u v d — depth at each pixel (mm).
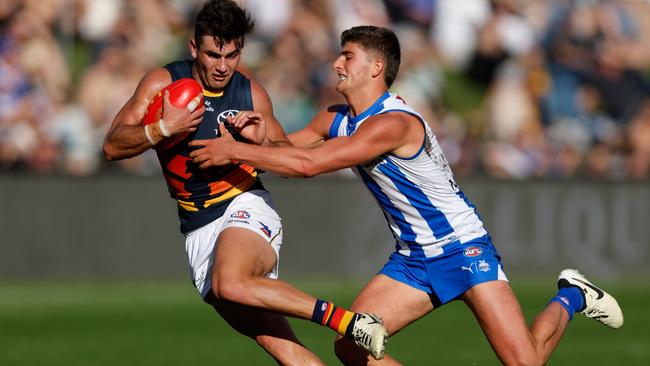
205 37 18125
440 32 54812
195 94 17797
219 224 19219
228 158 17953
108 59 48781
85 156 46594
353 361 19438
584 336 31891
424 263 19297
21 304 37375
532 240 44719
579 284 21047
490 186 44281
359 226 43656
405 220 19391
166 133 17672
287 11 52531
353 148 18062
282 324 19172
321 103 51219
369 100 19219
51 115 46969
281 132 19438
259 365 26328
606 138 53188
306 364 18938
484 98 54062
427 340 30500
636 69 56094
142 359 27125
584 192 45188
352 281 43219
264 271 18344
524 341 18609
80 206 41906
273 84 50844
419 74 53406
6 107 46344
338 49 52656
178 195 19344
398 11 54469
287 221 43031
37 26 48812
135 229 42312
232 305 18328
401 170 18859
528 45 55094
